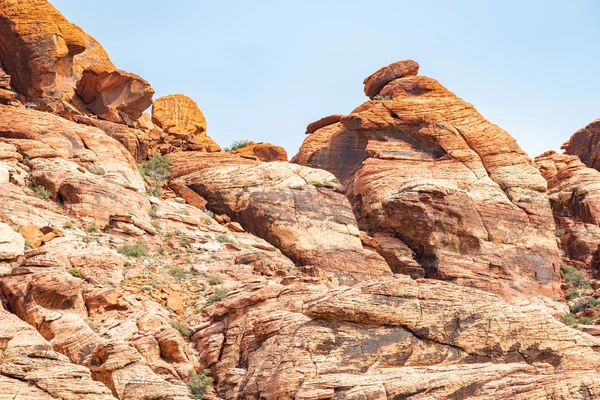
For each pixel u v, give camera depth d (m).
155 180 69.06
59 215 55.41
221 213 67.94
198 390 41.12
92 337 40.62
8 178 57.12
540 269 74.00
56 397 32.97
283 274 57.41
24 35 73.06
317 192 68.81
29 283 42.81
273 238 65.81
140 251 54.28
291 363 40.09
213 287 51.38
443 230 71.31
